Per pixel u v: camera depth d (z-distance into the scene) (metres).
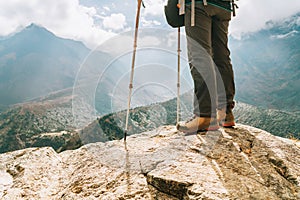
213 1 2.90
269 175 2.38
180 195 2.16
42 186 2.72
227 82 3.18
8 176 2.97
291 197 2.12
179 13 3.04
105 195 2.22
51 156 3.36
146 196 2.16
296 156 2.78
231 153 2.69
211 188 2.09
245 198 2.03
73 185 2.51
